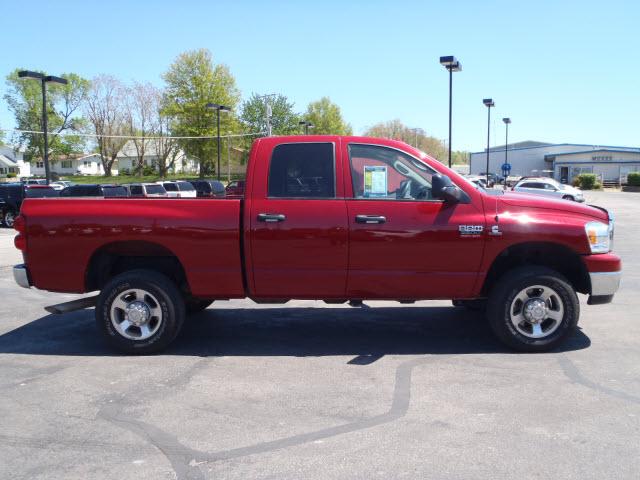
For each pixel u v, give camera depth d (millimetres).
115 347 5785
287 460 3564
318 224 5492
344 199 5551
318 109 92250
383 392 4672
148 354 5801
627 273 10664
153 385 4922
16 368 5418
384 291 5605
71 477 3410
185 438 3900
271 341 6234
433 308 7742
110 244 5777
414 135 103438
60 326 7055
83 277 5758
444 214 5496
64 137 75875
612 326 6645
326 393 4672
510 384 4812
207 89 66375
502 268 5992
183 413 4320
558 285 5523
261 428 4035
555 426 3998
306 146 5648
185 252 5629
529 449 3664
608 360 5418
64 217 5715
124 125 74875
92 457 3656
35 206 5789
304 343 6145
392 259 5516
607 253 5629
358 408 4355
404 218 5484
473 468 3432
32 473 3465
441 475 3355
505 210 5535
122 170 91250
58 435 3979
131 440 3885
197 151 68750
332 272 5559
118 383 4980
